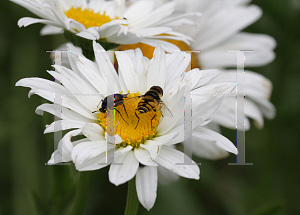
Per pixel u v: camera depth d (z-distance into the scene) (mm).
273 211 287
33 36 338
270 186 338
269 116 336
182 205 328
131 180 273
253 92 332
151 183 261
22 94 329
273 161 342
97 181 326
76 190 290
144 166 264
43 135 321
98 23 311
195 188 335
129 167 263
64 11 316
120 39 301
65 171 288
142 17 321
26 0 296
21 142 319
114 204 325
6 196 321
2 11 336
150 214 324
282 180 339
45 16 300
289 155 342
